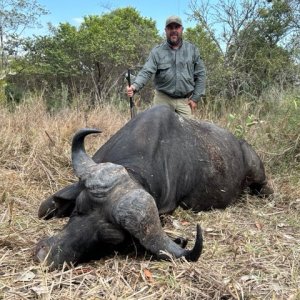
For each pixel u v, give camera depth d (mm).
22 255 2176
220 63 6590
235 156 3135
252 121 4270
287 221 2814
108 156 2539
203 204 2918
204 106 5480
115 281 1961
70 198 2242
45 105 5027
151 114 2764
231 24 6957
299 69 6441
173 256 2029
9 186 3029
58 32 8406
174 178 2645
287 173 3709
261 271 2148
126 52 7734
